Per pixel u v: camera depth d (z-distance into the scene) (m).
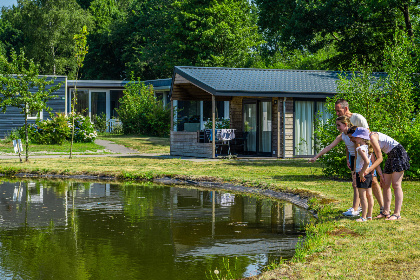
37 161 18.31
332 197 9.70
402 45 13.83
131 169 15.69
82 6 63.12
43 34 49.44
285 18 32.34
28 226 8.12
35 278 5.39
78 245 6.86
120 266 5.85
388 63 13.84
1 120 28.75
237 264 5.88
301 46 33.12
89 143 25.30
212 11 39.09
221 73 20.55
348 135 7.38
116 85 34.34
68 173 15.31
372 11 28.00
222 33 38.97
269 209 9.69
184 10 41.47
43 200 10.84
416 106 16.69
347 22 28.41
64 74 54.03
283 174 13.89
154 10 51.28
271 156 20.20
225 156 19.48
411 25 29.33
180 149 21.41
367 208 7.59
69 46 50.56
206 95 22.39
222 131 19.83
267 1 33.44
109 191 12.27
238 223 8.34
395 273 4.95
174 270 5.68
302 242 6.84
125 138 28.20
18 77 17.44
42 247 6.75
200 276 5.45
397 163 7.38
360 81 12.84
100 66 54.41
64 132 24.56
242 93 18.59
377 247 5.92
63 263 5.98
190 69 20.61
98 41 54.38
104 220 8.63
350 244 6.09
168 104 31.64
